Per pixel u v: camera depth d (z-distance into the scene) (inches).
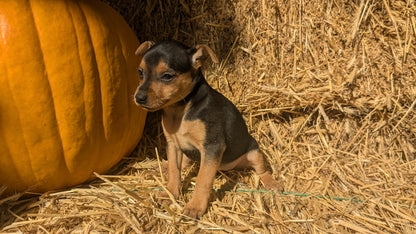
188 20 32.9
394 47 29.0
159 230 25.0
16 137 24.5
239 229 25.3
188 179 29.9
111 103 27.5
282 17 30.4
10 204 26.0
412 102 29.8
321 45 30.0
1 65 23.5
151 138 34.6
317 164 31.4
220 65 33.1
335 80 30.0
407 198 28.0
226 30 32.3
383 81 29.6
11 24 23.7
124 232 24.5
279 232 25.6
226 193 28.5
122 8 33.9
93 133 26.8
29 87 24.2
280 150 32.9
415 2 28.2
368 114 30.7
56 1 25.2
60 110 25.3
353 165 31.1
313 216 26.9
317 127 32.3
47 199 26.5
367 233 25.8
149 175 30.1
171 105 26.6
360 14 28.6
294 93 30.7
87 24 26.3
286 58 30.9
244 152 29.8
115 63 27.6
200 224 25.5
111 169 30.8
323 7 29.3
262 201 27.7
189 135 26.9
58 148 25.8
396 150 31.5
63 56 25.0
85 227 24.8
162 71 24.2
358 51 29.4
